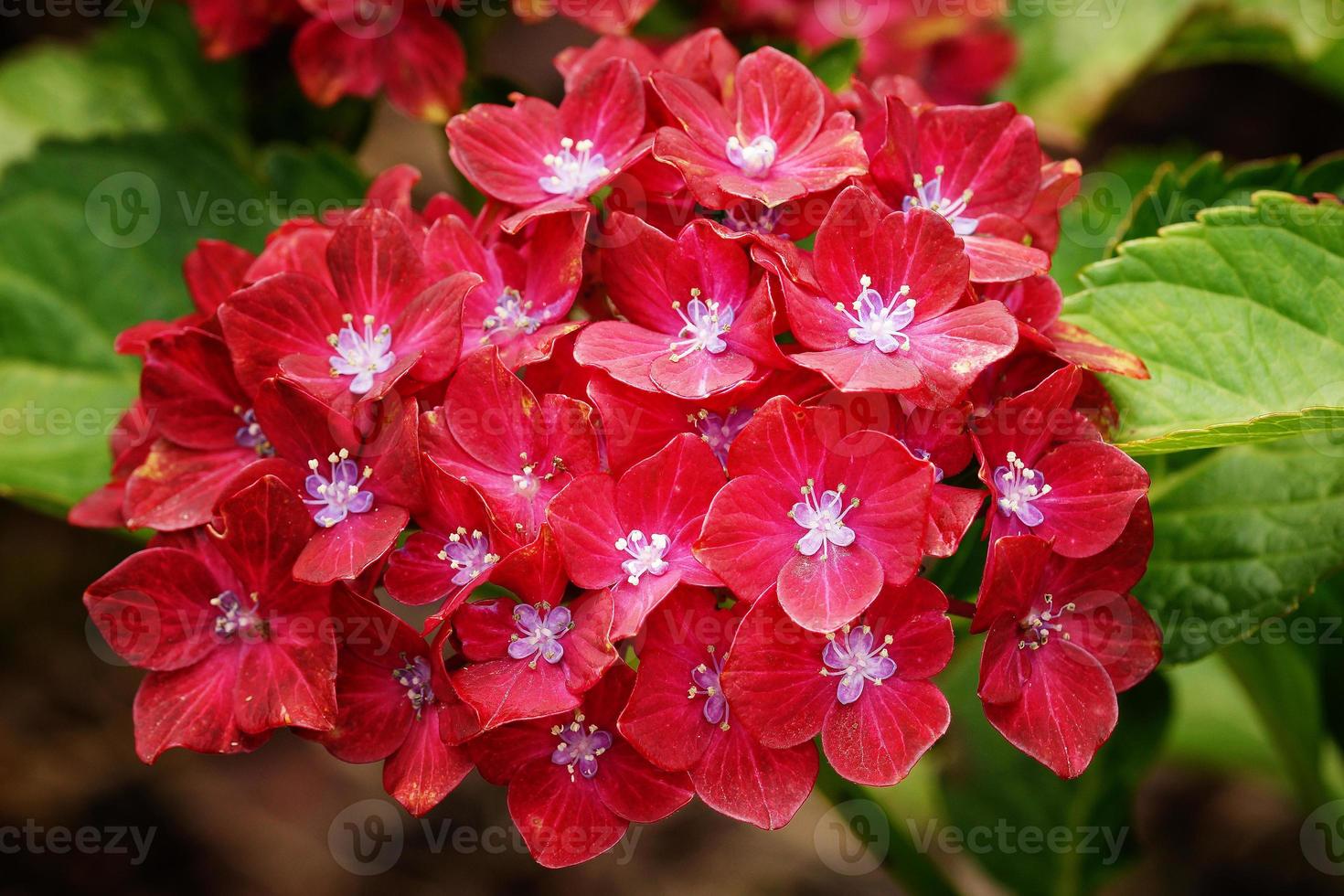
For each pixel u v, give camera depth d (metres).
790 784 0.39
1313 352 0.42
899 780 0.39
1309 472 0.45
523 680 0.39
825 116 0.41
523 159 0.41
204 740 0.40
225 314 0.40
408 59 0.48
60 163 0.50
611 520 0.39
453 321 0.39
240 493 0.39
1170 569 0.45
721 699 0.39
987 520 0.39
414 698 0.40
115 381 0.50
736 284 0.39
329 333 0.41
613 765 0.40
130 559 0.40
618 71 0.41
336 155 0.50
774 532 0.39
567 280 0.40
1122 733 0.50
